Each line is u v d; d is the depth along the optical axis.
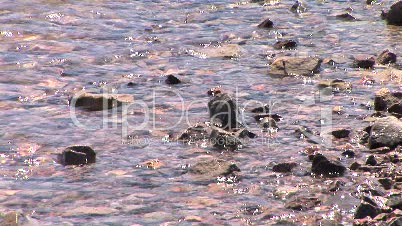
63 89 39.59
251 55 46.53
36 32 51.16
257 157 30.44
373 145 31.17
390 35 51.22
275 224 24.56
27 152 31.02
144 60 45.22
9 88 39.56
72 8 58.03
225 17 57.25
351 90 39.25
